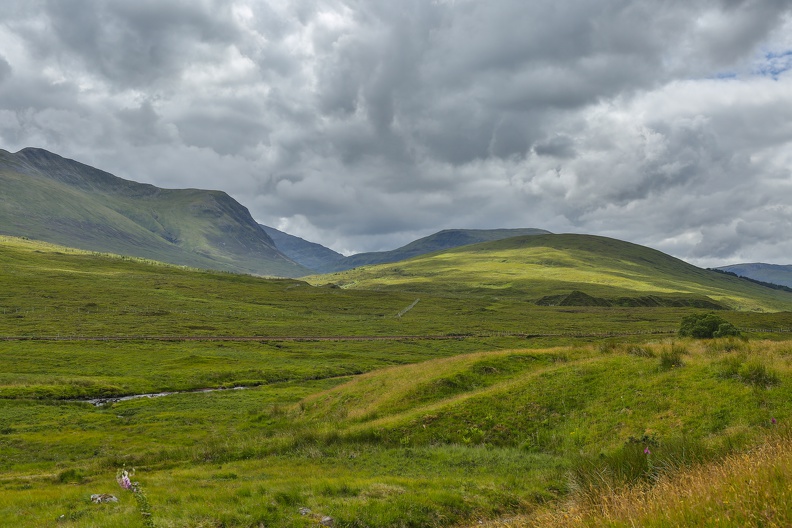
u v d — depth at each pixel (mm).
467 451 23891
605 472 13812
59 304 167875
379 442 26547
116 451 37375
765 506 6059
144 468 26875
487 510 16359
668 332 138125
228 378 75375
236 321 159375
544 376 30906
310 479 19578
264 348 109250
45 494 19719
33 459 35344
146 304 182000
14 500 18641
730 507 6512
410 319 183375
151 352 99000
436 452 24031
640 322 176250
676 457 13250
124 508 16266
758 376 23250
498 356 40344
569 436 24031
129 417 49812
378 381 45031
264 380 75000
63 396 61625
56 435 42312
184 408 53938
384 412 33719
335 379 76500
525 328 158500
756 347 29531
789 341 31094
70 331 123125
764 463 7633
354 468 22641
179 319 154875
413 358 99188
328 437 27578
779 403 20781
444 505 16594
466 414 27969
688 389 24438
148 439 40969
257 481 20203
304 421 40312
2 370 77938
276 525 14609
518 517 13945
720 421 20922
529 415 26969
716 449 14125
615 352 35375
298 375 78625
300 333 139125
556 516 10227
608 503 8586
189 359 90375
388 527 15102
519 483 18609
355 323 167875
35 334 116812
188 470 24844
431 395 34719
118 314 157125
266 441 29219
